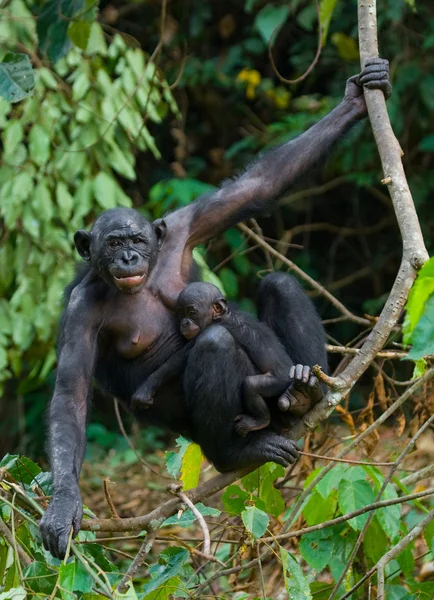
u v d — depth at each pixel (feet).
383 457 49.73
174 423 31.40
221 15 78.07
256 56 78.02
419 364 28.07
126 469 61.46
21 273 51.96
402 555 32.42
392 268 74.18
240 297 73.56
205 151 78.95
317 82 76.38
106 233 30.27
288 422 29.86
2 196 51.01
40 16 35.29
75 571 23.94
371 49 30.48
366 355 26.37
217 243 67.72
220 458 29.50
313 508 32.91
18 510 26.35
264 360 29.55
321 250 76.95
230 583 37.47
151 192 65.05
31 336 52.03
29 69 31.14
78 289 30.89
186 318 30.25
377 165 68.39
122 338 31.24
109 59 54.70
